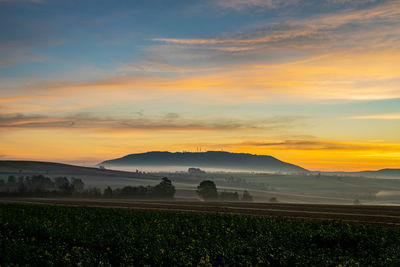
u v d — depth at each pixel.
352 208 42.44
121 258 16.94
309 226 24.39
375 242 19.17
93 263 16.19
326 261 15.55
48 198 87.25
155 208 44.47
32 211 34.47
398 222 28.47
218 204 51.78
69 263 16.20
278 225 24.41
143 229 22.86
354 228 22.92
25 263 16.67
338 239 20.09
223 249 17.38
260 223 25.38
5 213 31.45
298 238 20.45
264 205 48.66
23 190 98.12
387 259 15.79
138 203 55.84
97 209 36.50
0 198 84.56
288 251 17.00
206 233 22.20
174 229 24.02
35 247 18.69
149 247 18.06
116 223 26.95
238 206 46.81
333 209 40.88
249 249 17.23
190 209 42.03
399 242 19.28
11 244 19.30
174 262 15.75
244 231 23.19
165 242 19.00
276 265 16.02
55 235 21.88
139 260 16.58
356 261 16.14
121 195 100.12
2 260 17.08
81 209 36.31
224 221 26.62
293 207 44.47
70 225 25.41
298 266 15.34
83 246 19.70
